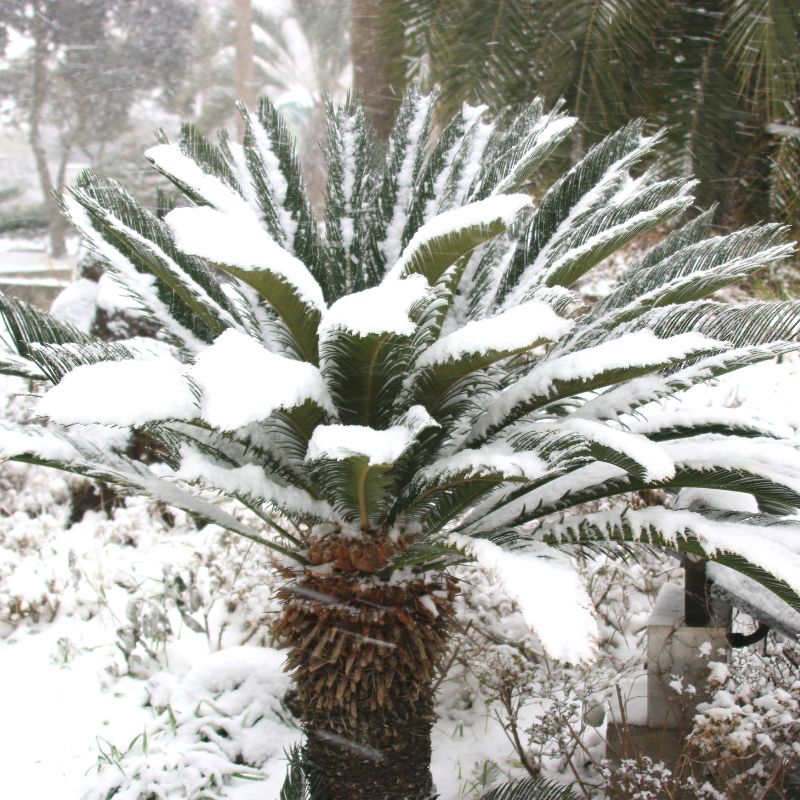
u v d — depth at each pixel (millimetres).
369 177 3100
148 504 5172
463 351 2020
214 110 12312
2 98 12070
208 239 1861
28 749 3123
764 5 5273
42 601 4082
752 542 2021
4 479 5469
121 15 12203
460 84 5727
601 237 2283
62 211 2457
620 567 3893
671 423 2426
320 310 2098
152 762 2926
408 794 2486
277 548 2469
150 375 1913
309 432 2234
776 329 2289
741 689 2479
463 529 2518
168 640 3854
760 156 6016
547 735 2793
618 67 5547
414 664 2367
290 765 2674
